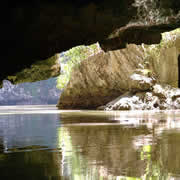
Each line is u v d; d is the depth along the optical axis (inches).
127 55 882.8
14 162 144.8
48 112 748.6
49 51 332.2
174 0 291.0
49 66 458.0
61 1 264.4
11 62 328.5
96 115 557.3
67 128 314.0
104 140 216.2
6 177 117.6
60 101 1085.1
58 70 489.1
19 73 426.0
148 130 278.4
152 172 120.9
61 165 136.5
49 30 290.4
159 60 872.3
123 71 894.4
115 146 187.8
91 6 276.4
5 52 308.3
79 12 278.5
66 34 306.8
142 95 807.7
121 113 618.8
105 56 921.5
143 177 114.2
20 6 255.9
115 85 920.9
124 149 175.8
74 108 1019.9
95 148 182.1
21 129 319.3
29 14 263.6
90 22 290.0
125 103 789.2
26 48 311.6
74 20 283.0
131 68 883.4
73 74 1019.3
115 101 829.2
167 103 792.3
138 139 217.9
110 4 281.3
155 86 816.9
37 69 447.5
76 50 1016.2
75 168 130.0
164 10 305.3
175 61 876.0
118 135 243.9
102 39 350.9
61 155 161.3
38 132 283.9
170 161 140.3
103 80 939.3
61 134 260.7
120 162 139.8
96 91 963.3
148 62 872.9
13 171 126.8
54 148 185.6
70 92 1037.2
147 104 790.5
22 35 287.9
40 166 135.3
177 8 302.2
